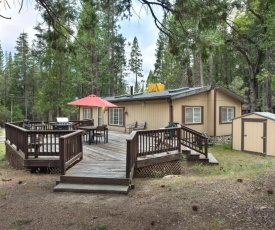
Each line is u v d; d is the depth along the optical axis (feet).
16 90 136.98
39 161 21.71
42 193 16.06
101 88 100.17
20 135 24.32
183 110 45.14
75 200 14.64
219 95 50.08
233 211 11.41
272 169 17.74
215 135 49.16
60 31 17.56
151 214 11.94
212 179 16.80
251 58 62.18
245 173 17.57
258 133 40.47
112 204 13.79
